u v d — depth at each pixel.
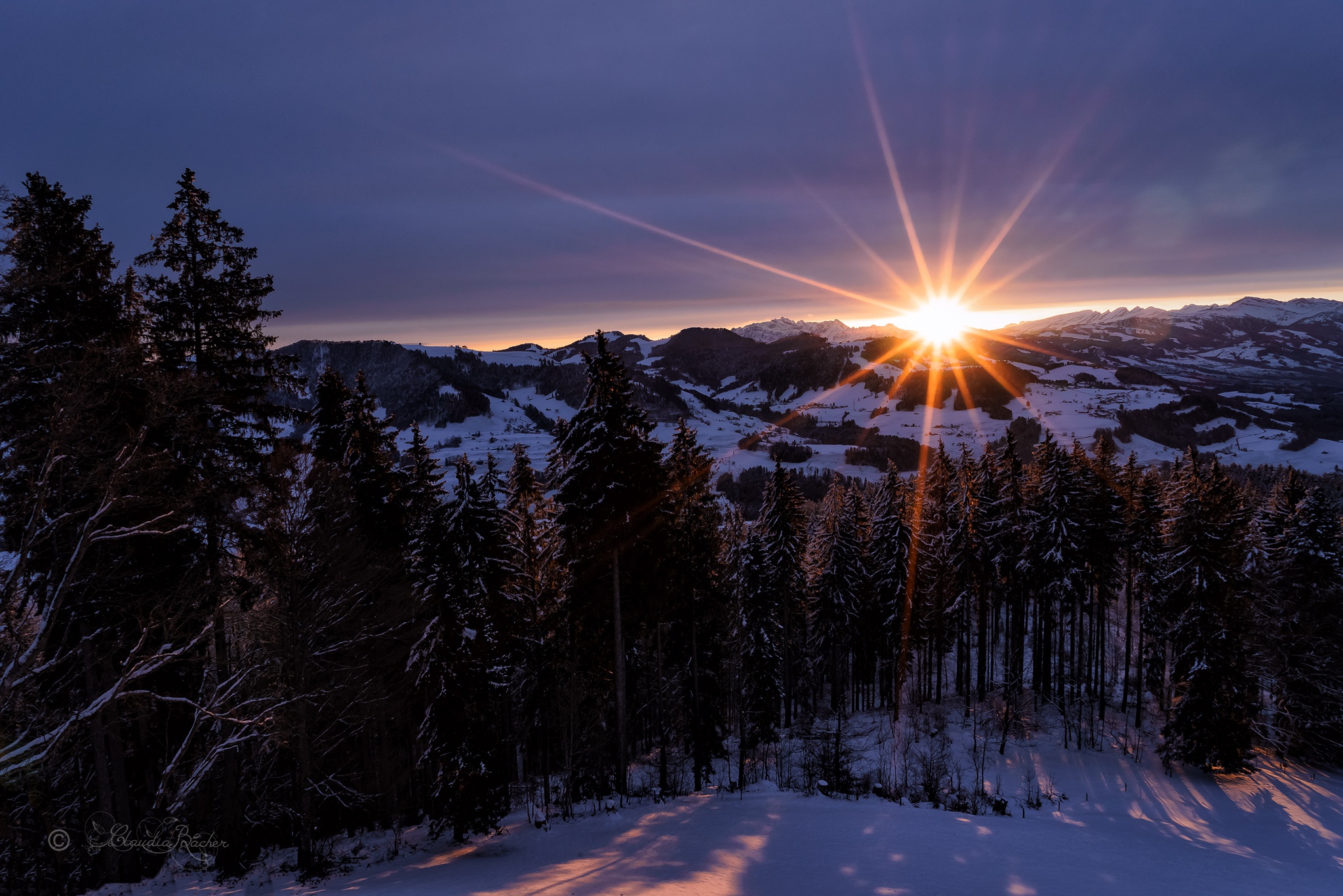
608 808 25.44
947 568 45.00
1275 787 31.77
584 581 25.38
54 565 14.88
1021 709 39.88
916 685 50.69
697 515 29.83
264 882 19.17
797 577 40.12
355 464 25.70
